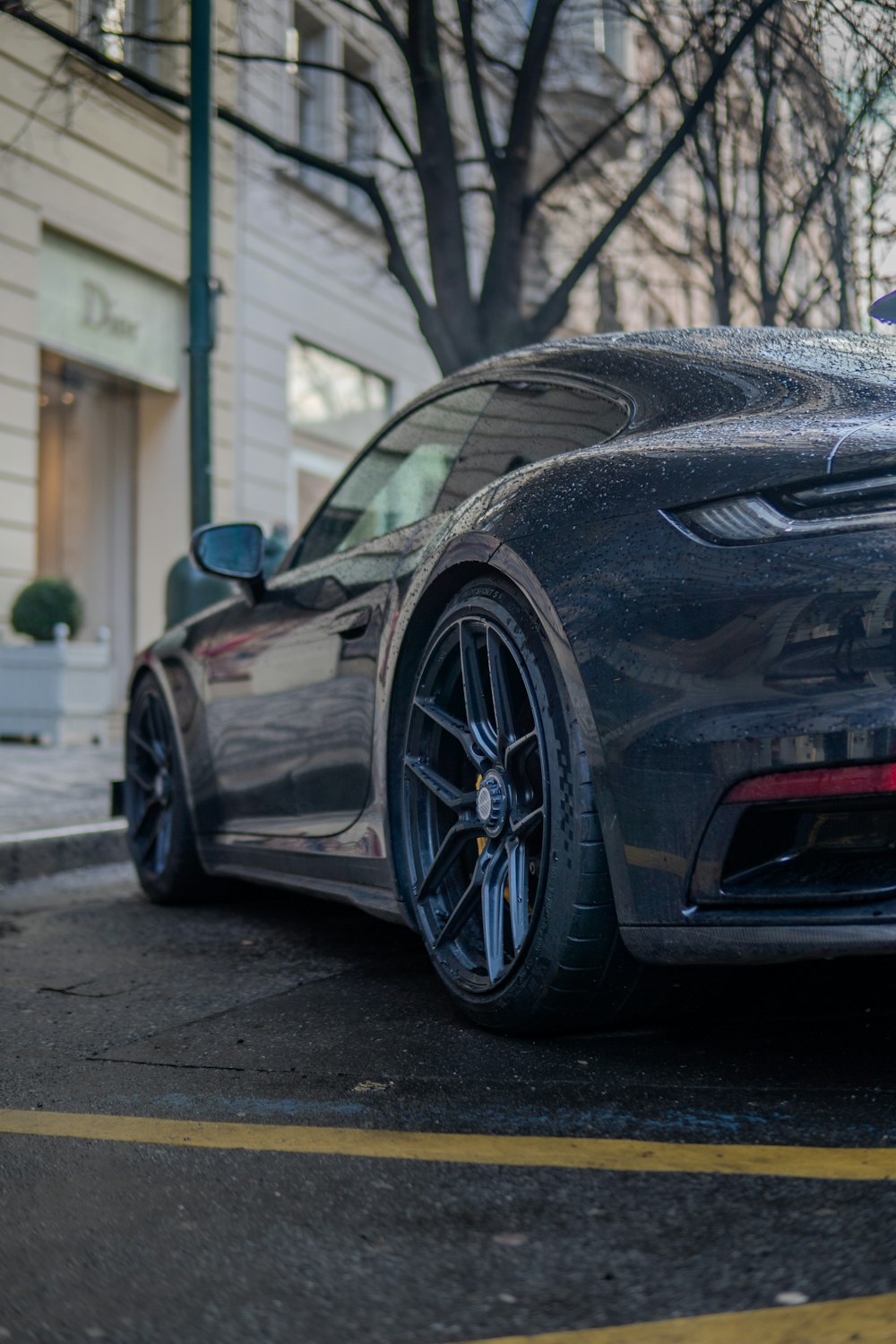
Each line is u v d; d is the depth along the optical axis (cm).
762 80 787
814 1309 138
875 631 186
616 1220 164
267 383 1404
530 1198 173
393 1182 181
